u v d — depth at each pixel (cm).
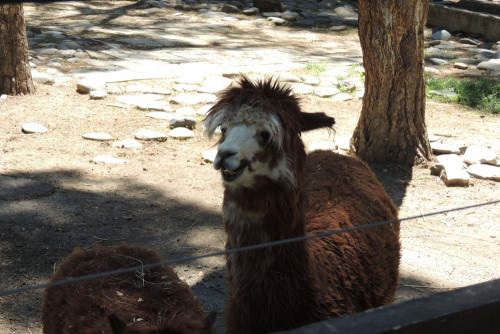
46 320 408
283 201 371
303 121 387
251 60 1464
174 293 402
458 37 1819
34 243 646
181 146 938
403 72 871
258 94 370
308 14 2025
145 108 1073
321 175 492
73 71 1286
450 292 206
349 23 1969
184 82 1228
